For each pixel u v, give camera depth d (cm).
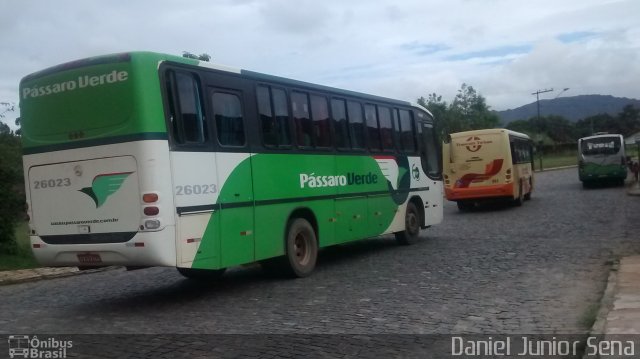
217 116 965
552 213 2236
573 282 997
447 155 2538
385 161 1448
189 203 891
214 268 930
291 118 1138
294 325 786
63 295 1130
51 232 923
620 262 1111
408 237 1559
